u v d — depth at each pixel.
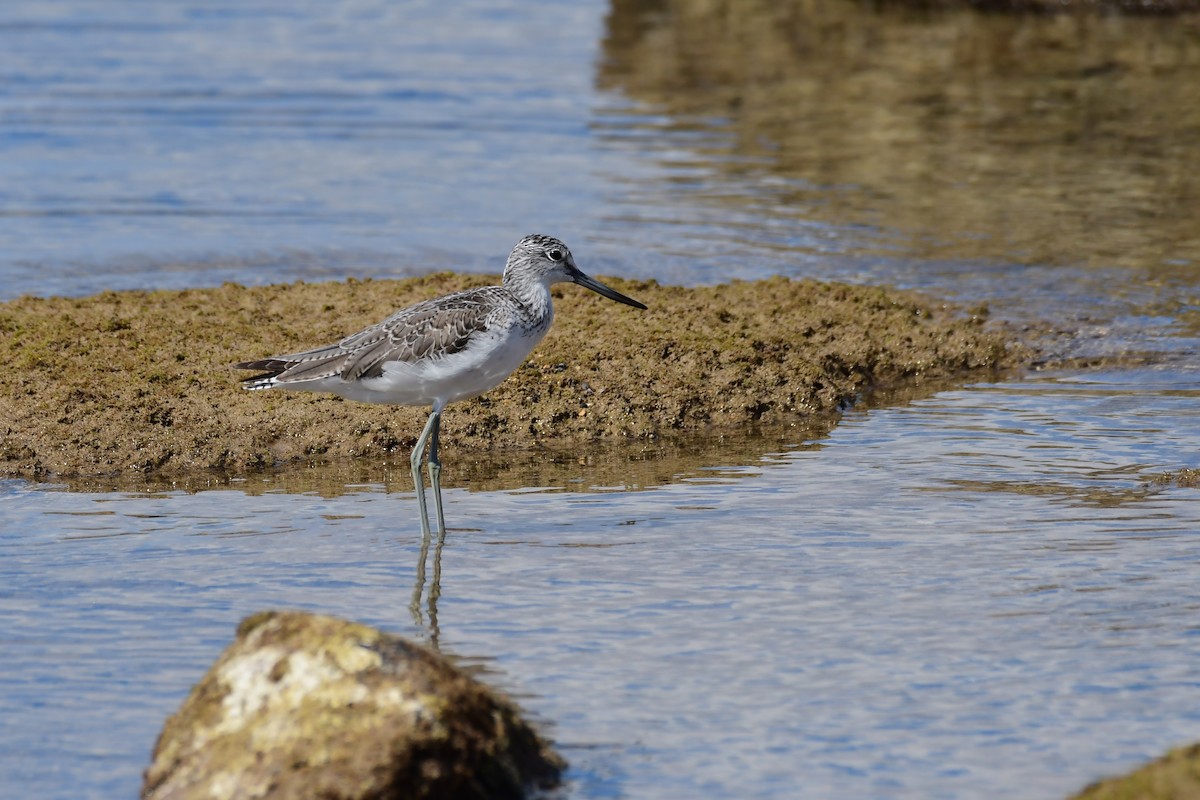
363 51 38.62
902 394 16.94
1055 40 36.00
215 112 31.73
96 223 23.45
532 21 43.22
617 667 10.02
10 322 17.22
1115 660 9.98
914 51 35.47
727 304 18.62
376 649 8.30
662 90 33.38
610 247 22.06
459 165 27.56
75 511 13.31
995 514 12.89
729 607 11.02
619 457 14.97
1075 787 8.41
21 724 9.26
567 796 8.39
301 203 24.94
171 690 9.73
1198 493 13.27
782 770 8.69
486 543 12.52
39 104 31.97
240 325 17.39
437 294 18.47
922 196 24.73
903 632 10.51
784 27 38.59
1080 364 17.72
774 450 15.05
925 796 8.38
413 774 7.90
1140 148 27.19
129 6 44.12
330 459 14.98
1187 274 20.62
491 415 15.59
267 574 11.80
